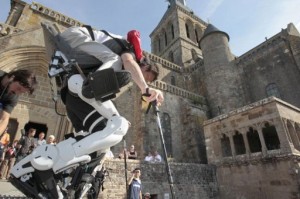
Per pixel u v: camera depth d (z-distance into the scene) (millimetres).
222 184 17094
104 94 1398
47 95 17031
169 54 44844
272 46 28328
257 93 27766
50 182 1243
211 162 18453
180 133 24016
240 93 28438
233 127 17844
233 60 31375
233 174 16688
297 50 25406
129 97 22562
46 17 21297
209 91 29219
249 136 20453
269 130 19359
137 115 21281
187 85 35156
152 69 1980
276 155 14594
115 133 1398
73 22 22734
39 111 16188
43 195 1226
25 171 1257
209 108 28203
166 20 50344
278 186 14047
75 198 1365
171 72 35062
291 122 15891
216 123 19250
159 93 1716
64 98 1702
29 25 19750
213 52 31266
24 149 9570
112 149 18344
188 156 22406
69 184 1366
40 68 17031
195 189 15914
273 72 27172
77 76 1523
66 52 1695
